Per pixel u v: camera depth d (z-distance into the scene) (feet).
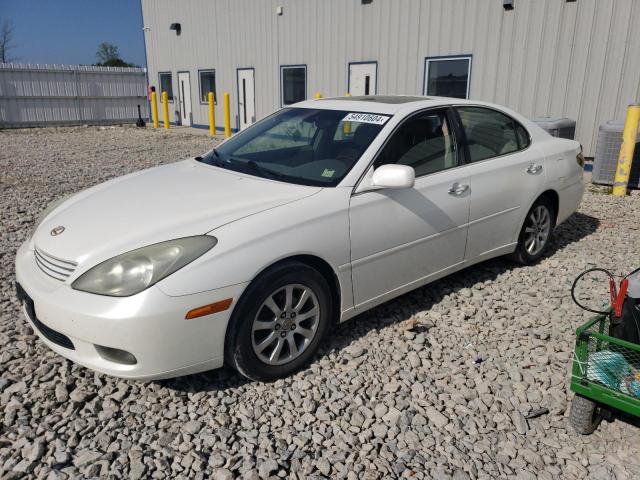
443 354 11.36
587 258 17.07
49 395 9.55
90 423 8.84
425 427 9.12
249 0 53.72
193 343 8.93
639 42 29.76
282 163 12.12
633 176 27.04
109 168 34.06
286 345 10.30
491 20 35.40
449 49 38.04
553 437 9.01
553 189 15.97
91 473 7.80
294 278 9.91
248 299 9.30
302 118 13.51
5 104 67.31
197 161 13.55
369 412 9.40
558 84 33.24
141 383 9.98
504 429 9.13
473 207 13.39
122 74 75.15
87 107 73.46
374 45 42.83
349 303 11.14
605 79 31.37
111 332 8.48
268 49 52.95
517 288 14.65
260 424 9.04
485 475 8.10
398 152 11.94
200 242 9.04
